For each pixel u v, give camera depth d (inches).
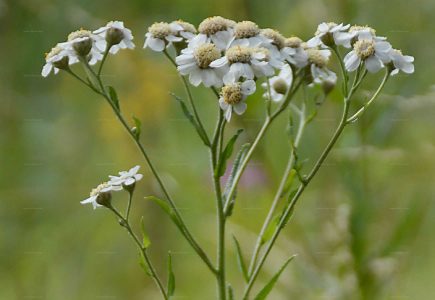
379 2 28.8
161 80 34.2
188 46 22.1
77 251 34.0
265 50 21.6
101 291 33.5
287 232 29.2
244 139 29.4
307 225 29.0
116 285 33.5
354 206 27.4
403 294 28.0
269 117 22.1
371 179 28.1
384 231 28.2
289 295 28.6
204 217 31.2
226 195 22.0
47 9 34.0
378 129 27.7
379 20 28.9
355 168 27.6
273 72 21.5
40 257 33.8
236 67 21.4
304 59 22.1
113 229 34.2
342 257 27.7
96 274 33.8
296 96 29.1
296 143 23.1
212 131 32.9
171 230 33.7
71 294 33.3
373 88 28.0
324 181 29.2
